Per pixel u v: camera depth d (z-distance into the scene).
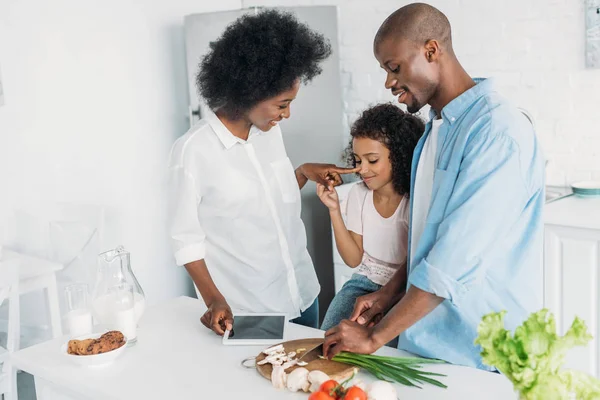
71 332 1.76
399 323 1.46
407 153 1.92
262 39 1.81
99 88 3.42
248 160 2.05
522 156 1.41
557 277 2.60
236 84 1.84
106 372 1.57
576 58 2.94
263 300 2.14
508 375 1.05
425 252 1.54
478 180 1.41
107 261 1.71
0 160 3.13
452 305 1.53
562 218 2.54
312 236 3.59
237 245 2.09
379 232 2.03
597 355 2.55
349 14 3.63
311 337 1.71
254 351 1.65
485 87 1.51
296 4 3.78
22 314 3.25
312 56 1.88
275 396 1.40
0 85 3.08
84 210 3.26
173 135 3.76
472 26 3.21
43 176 3.27
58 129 3.30
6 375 2.47
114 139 3.51
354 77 3.70
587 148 2.98
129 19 3.50
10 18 3.09
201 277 1.93
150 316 1.93
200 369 1.56
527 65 3.08
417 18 1.50
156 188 3.71
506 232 1.42
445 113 1.55
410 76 1.53
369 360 1.49
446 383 1.44
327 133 3.52
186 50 3.45
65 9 3.26
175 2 3.68
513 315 1.52
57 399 1.65
